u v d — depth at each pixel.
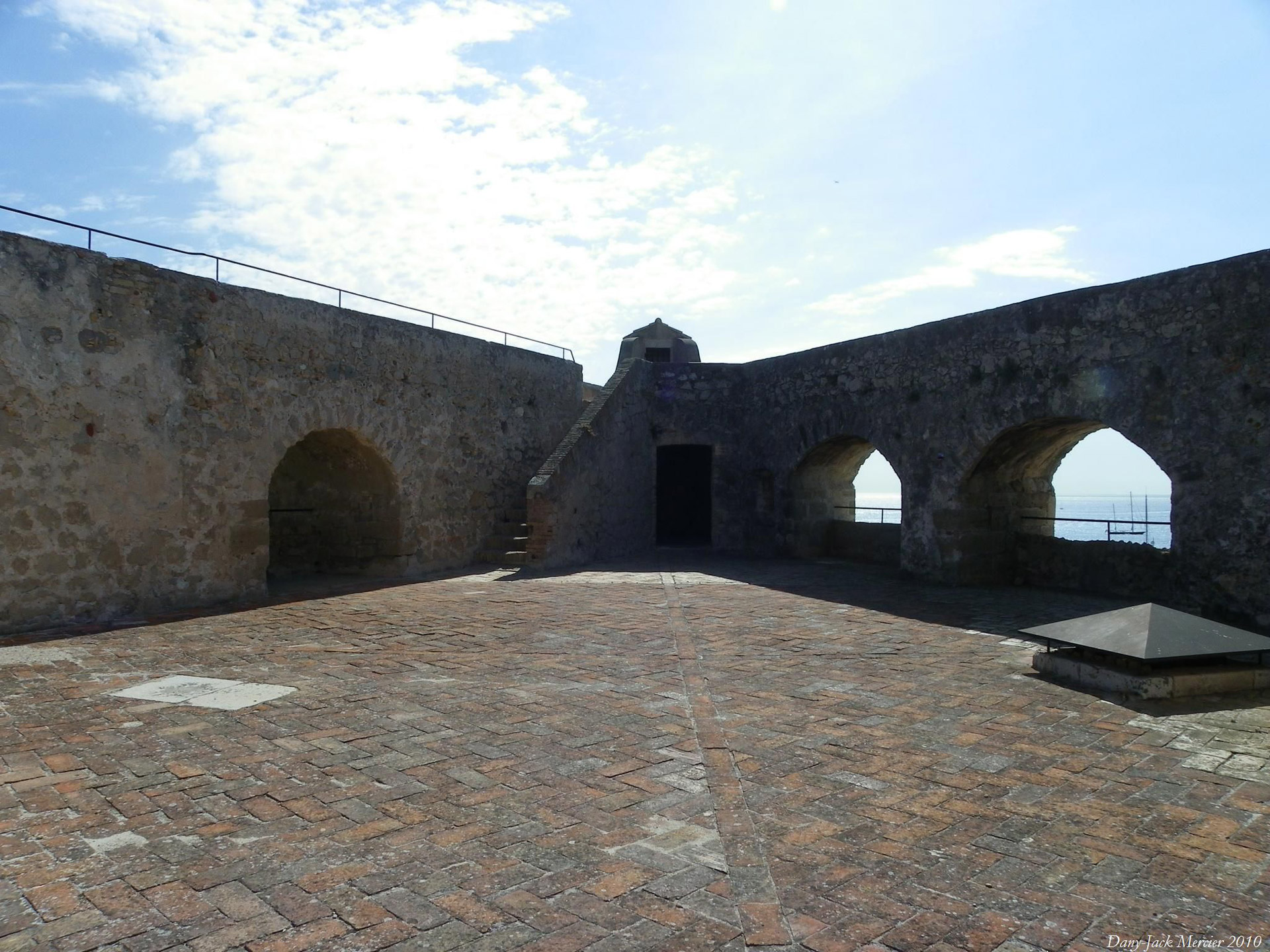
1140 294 9.27
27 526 7.61
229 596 9.45
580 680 5.93
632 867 3.11
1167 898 2.93
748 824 3.48
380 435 11.68
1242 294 8.30
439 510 12.88
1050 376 10.34
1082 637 5.98
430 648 6.99
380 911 2.78
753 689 5.74
